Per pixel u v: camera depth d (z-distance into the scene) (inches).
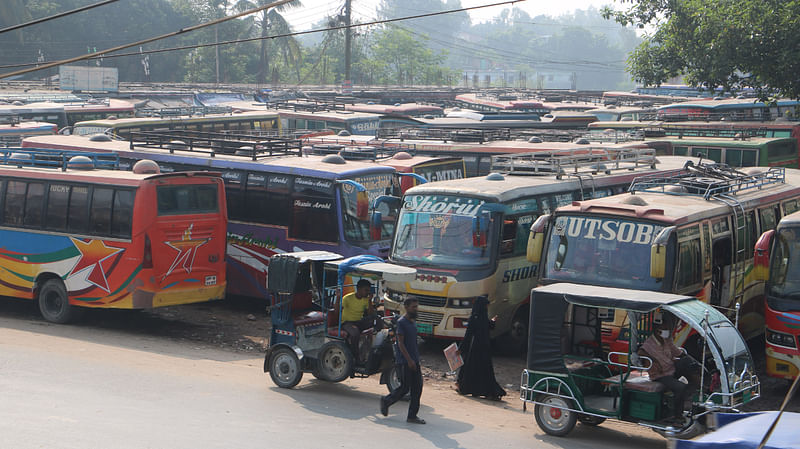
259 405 424.2
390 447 359.9
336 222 649.6
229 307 738.2
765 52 960.9
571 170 725.9
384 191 693.9
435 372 555.2
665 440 404.2
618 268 499.8
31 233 627.2
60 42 3302.2
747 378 378.0
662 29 1101.7
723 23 994.1
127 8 3535.9
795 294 477.1
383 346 452.8
